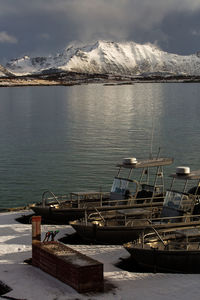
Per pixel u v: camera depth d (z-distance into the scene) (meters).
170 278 17.75
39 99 176.50
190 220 22.39
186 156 50.19
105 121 90.06
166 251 18.19
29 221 25.75
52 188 36.94
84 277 16.05
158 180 39.47
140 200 26.08
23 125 85.50
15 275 17.64
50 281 17.03
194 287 16.86
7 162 47.84
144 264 18.72
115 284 17.03
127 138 64.62
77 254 17.41
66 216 25.16
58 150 55.03
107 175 41.28
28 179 40.06
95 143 60.22
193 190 24.03
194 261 18.20
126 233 21.64
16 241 22.12
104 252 20.77
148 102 149.75
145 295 16.09
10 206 32.16
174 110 114.69
